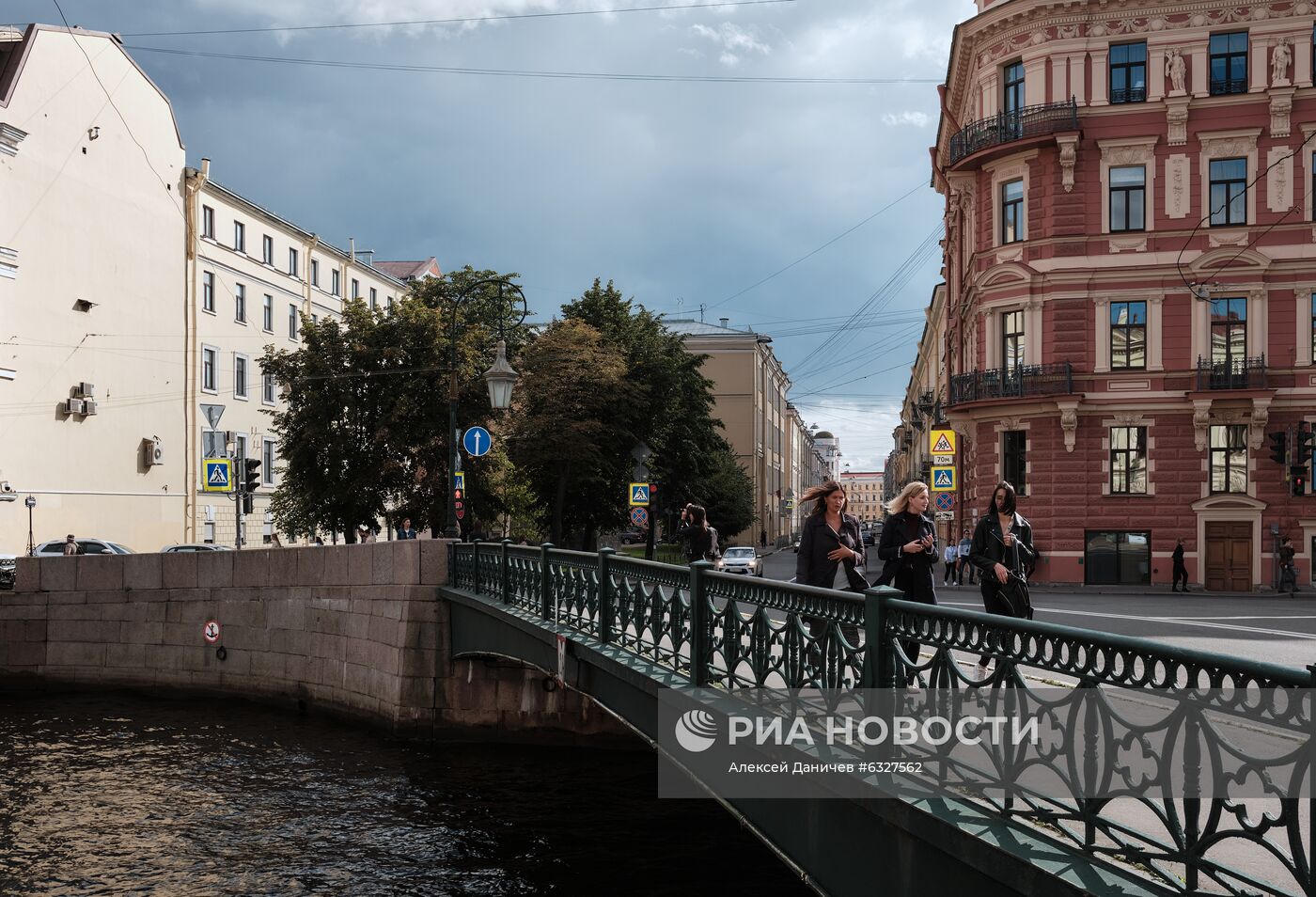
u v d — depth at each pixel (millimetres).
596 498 40188
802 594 6059
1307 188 27719
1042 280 28938
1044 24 28922
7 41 32656
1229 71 28156
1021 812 4145
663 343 42250
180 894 11242
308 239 50750
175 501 39688
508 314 37375
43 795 15195
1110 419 28453
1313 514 27359
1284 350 27734
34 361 32594
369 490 32219
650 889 11023
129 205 37375
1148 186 28422
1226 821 4715
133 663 23719
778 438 91125
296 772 16156
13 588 24641
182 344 40562
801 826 6016
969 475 32844
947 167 31578
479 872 11617
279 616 21875
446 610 17984
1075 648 3818
